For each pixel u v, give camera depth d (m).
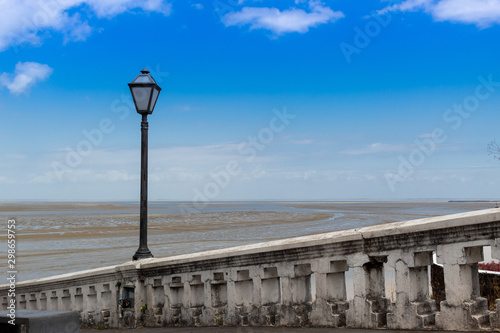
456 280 5.84
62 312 5.64
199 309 8.50
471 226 5.63
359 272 6.64
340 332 6.42
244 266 7.79
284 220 72.19
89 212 106.69
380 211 112.75
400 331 6.18
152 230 51.31
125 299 9.52
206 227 56.00
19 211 114.31
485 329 5.67
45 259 29.56
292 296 7.26
